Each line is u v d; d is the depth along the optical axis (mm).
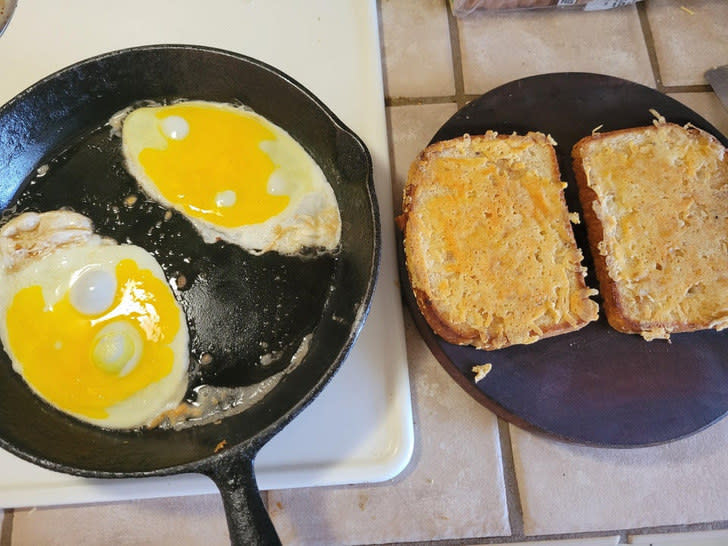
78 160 368
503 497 347
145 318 342
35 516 336
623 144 374
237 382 332
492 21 441
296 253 358
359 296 316
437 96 423
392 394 347
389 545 342
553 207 354
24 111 345
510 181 359
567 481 350
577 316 336
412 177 361
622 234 357
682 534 346
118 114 375
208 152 371
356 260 335
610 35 441
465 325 331
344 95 402
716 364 344
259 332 343
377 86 403
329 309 347
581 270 344
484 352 341
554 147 385
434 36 436
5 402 313
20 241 344
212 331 342
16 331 333
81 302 339
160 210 362
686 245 353
